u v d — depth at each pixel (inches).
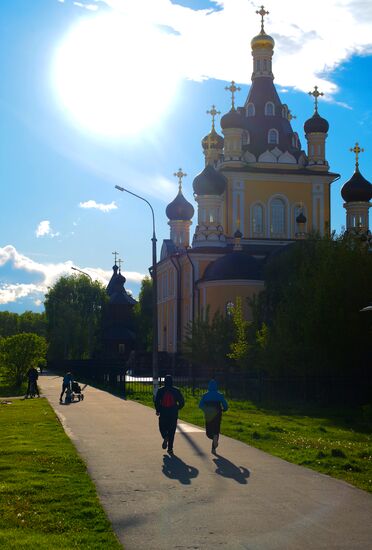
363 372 1331.2
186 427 853.2
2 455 602.9
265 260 2340.1
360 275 1332.4
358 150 2664.9
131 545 338.0
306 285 1444.4
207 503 424.8
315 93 2684.5
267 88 2694.4
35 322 6190.9
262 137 2650.1
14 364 2079.2
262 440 726.5
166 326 2854.3
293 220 2613.2
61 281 4441.4
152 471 535.2
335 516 392.8
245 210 2588.6
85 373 2444.6
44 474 513.3
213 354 1780.3
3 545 329.4
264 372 1457.9
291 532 359.9
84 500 426.9
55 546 329.7
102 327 4094.5
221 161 2642.7
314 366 1344.7
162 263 2859.3
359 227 2491.4
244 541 344.2
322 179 2632.9
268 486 475.8
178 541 344.8
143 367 2529.5
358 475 516.1
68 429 829.8
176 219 3073.3
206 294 2324.1
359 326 1309.1
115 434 775.7
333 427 924.6
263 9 2726.4
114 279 4591.5
